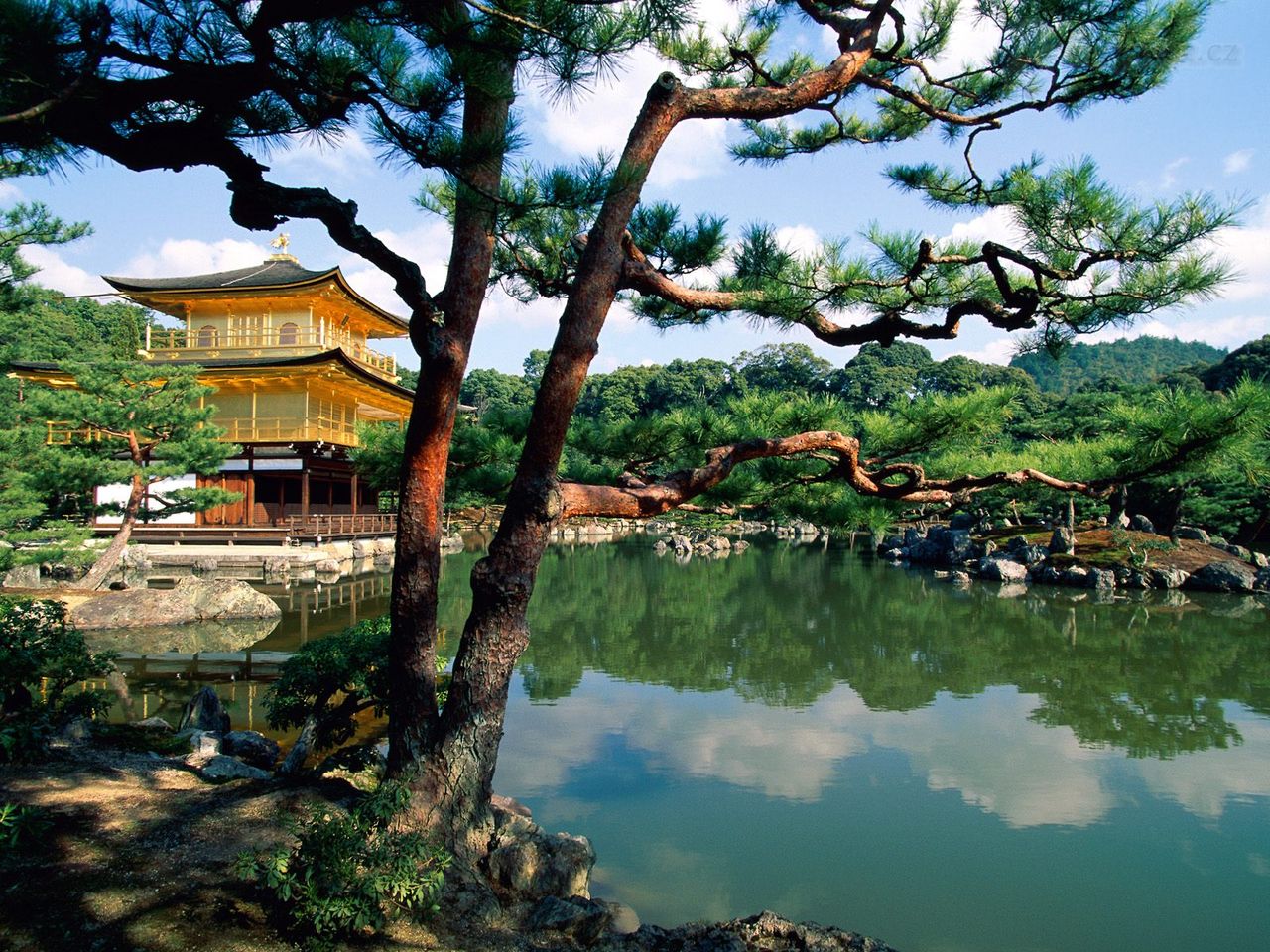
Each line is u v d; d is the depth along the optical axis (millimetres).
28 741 7262
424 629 5574
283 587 24719
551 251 7340
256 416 33469
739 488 7055
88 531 18141
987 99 6762
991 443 8250
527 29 3662
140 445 21438
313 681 7723
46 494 18672
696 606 23078
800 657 16312
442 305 5402
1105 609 22812
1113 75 5859
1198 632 19359
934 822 8289
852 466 6453
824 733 11305
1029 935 6219
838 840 7844
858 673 14984
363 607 20969
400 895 4375
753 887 6902
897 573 32312
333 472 37188
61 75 3211
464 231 5363
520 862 5363
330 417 35375
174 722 10516
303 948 4219
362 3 3469
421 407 5402
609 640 18000
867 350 68375
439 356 5168
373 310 37312
